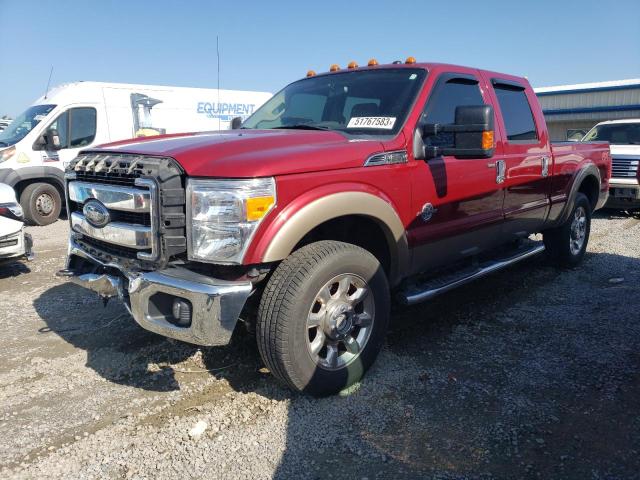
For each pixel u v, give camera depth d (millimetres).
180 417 3100
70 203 3609
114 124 11484
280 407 3188
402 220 3584
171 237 2879
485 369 3643
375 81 4176
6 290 5586
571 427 2955
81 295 5348
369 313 3387
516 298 5109
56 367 3750
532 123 5066
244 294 2840
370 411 3131
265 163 2861
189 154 2928
